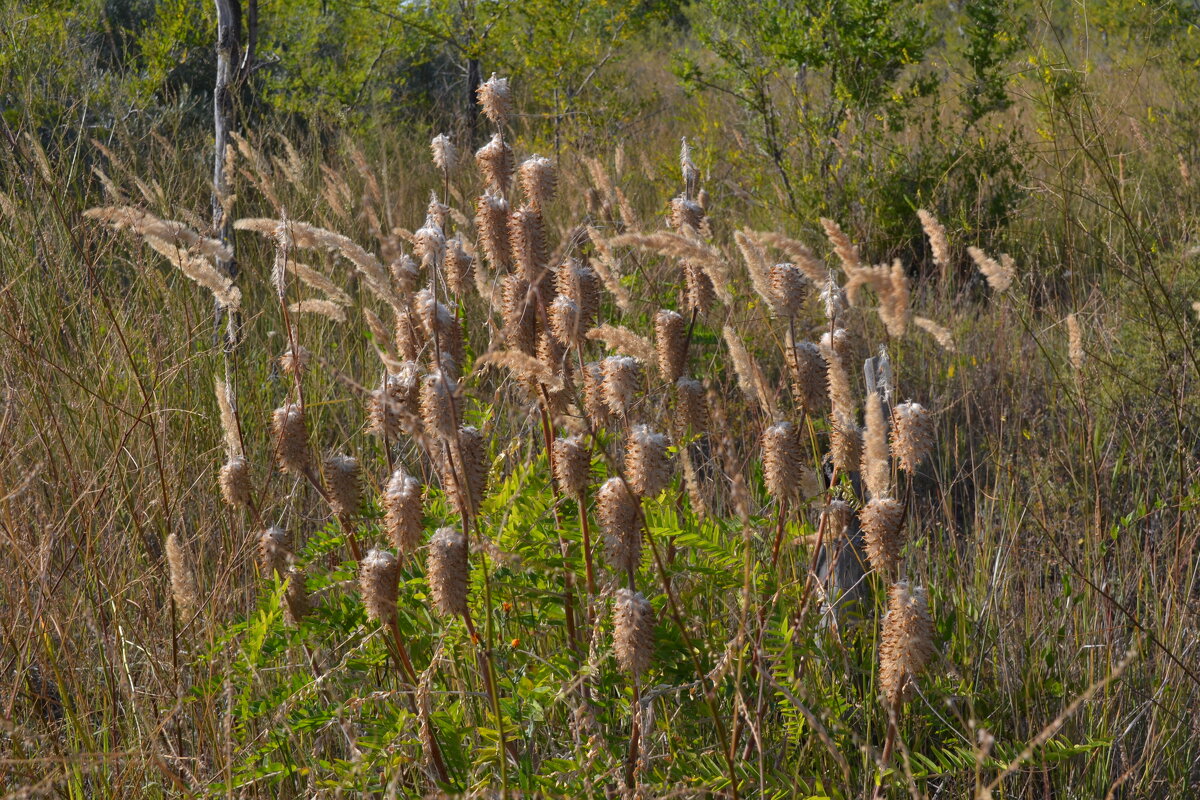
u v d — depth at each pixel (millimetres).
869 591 3773
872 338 6207
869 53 9219
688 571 3186
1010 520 4531
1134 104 8992
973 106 9023
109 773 3143
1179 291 5773
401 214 7598
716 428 3230
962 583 4191
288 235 3037
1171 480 5027
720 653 3031
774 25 9758
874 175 8820
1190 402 5316
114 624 3592
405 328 3299
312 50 12953
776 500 3240
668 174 9445
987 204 8250
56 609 3604
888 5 9203
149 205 6336
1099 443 5219
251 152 5352
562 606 3283
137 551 3975
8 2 8000
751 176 9797
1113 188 5078
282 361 3197
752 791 2980
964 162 8805
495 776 2932
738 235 2770
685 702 3365
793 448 2930
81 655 3664
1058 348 6340
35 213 5582
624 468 3268
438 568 2697
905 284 2363
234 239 6391
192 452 4508
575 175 7512
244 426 4758
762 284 2840
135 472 4242
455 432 2617
